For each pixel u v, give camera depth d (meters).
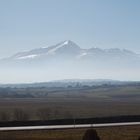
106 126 54.12
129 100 196.62
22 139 44.00
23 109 110.12
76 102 170.00
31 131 49.38
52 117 82.81
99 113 98.56
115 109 116.31
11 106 130.00
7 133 47.75
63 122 55.19
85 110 110.31
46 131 49.44
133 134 47.78
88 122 56.56
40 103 156.25
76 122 55.81
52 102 168.38
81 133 48.03
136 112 102.12
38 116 85.25
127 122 58.91
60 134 47.44
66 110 105.12
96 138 35.16
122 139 44.53
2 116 80.12
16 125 53.31
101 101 183.00
